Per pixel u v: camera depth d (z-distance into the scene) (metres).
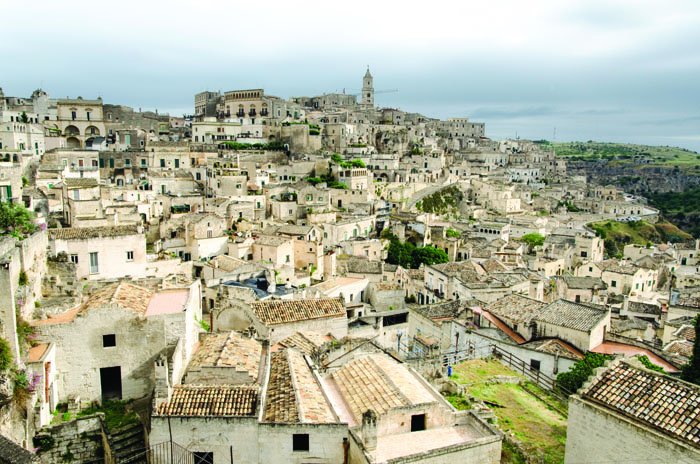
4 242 36.28
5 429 29.11
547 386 42.16
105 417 34.16
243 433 30.05
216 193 137.50
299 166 170.00
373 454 27.25
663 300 100.69
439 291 84.69
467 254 139.62
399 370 36.16
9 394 29.75
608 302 97.75
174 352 34.69
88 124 176.75
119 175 146.12
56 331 34.94
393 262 125.06
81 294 44.22
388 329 68.62
